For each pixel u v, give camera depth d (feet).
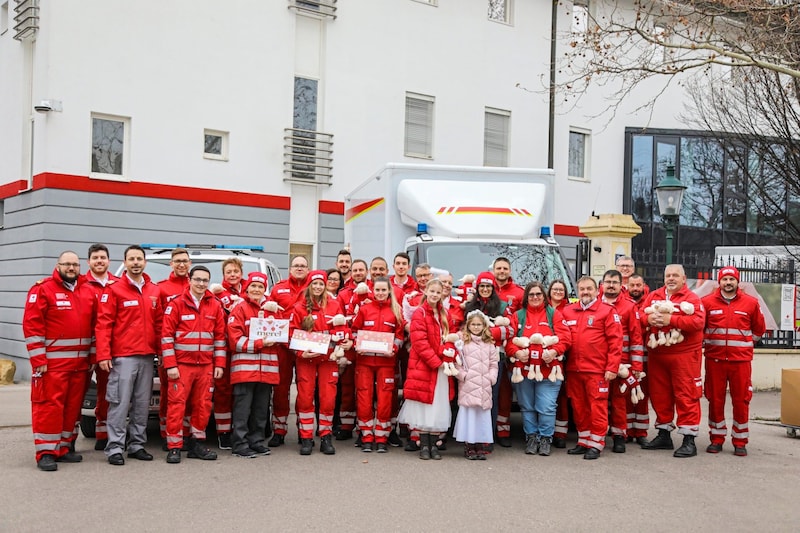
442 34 71.05
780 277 56.39
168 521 20.42
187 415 29.53
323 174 64.13
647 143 82.12
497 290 31.89
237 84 60.03
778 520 21.66
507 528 20.38
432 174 37.29
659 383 31.55
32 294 25.98
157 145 56.54
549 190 38.37
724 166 82.64
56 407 26.32
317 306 29.55
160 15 56.59
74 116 53.26
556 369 29.81
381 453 29.91
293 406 42.50
